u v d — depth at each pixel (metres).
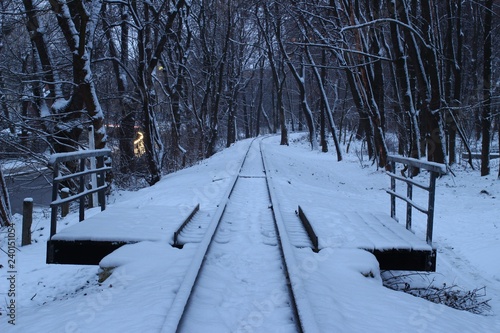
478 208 12.95
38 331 3.84
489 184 16.92
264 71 74.31
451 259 8.45
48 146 16.45
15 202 20.31
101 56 23.11
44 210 15.45
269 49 41.06
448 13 23.00
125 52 23.91
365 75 20.75
